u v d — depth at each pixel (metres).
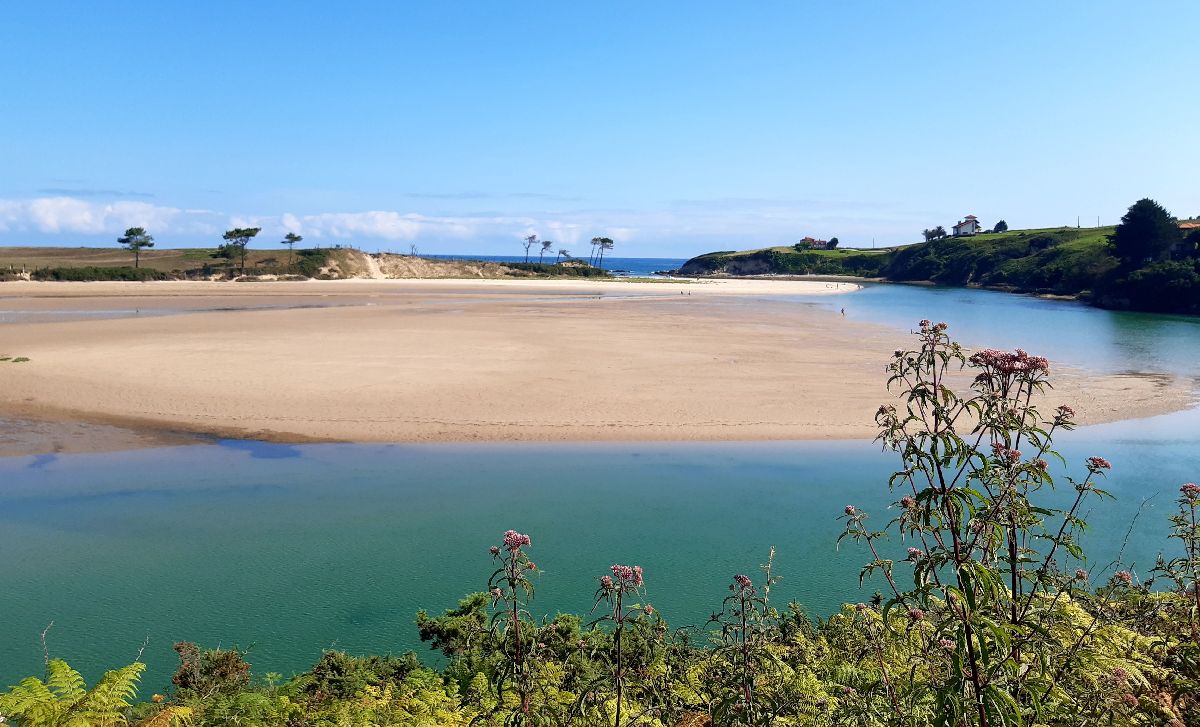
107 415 27.39
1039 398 31.30
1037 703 4.34
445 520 17.58
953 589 4.08
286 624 12.49
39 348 40.97
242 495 19.39
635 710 6.45
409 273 144.25
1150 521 16.47
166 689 10.03
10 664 11.20
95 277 108.44
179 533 16.69
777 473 21.56
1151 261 96.31
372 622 12.56
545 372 36.03
